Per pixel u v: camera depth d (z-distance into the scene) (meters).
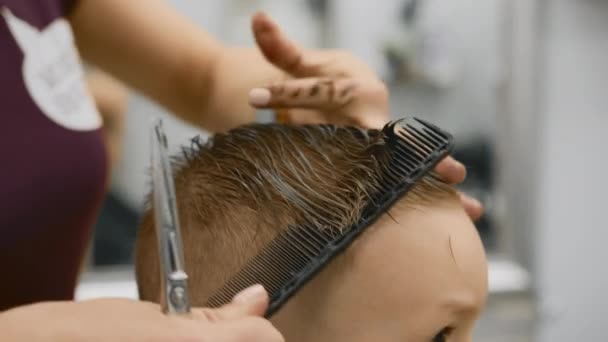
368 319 0.44
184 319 0.34
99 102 1.11
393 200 0.42
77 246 0.62
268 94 0.51
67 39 0.63
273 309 0.39
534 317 1.45
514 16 1.41
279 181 0.45
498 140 1.44
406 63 1.38
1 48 0.57
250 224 0.45
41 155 0.57
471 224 0.47
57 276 0.60
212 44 0.71
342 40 1.35
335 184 0.43
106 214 1.24
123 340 0.32
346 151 0.45
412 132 0.44
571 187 1.50
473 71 1.42
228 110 0.66
